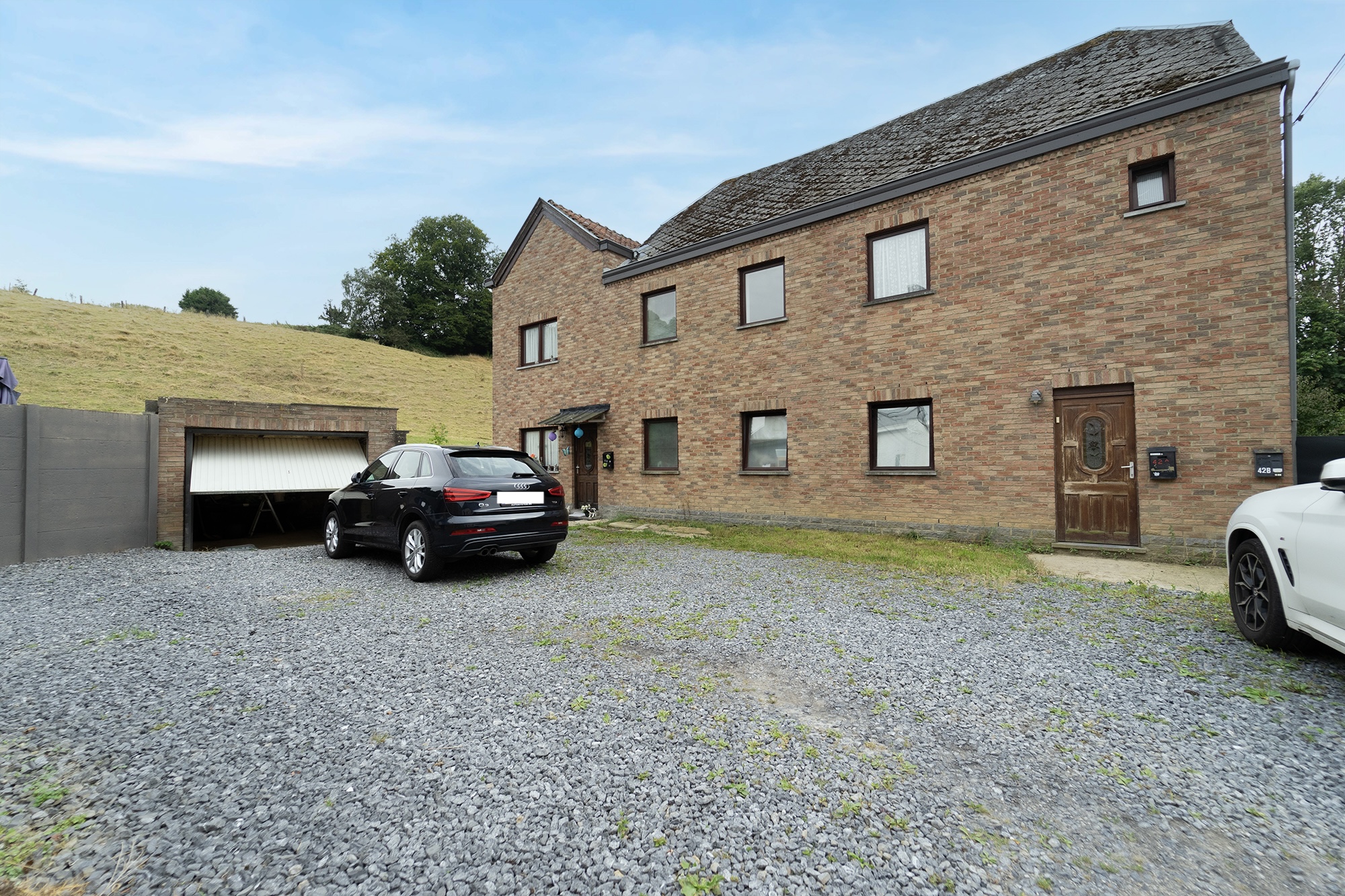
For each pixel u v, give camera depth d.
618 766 2.59
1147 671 3.70
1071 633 4.50
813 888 1.84
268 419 11.59
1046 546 8.13
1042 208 8.27
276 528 14.82
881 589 6.00
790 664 3.86
